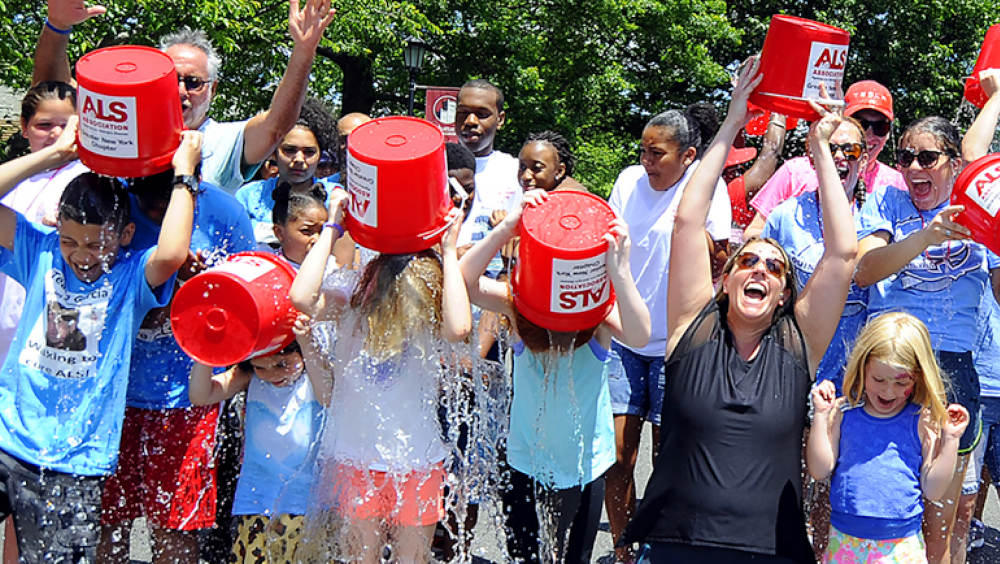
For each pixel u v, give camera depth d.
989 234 3.34
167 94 3.06
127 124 3.02
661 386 4.26
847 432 3.32
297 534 3.38
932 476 3.20
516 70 19.03
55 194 3.74
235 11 12.49
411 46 16.16
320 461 3.31
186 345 3.16
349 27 15.59
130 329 3.21
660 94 24.36
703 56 21.91
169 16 11.55
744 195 5.45
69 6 4.21
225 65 14.88
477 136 5.18
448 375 3.37
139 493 3.53
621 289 3.20
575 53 20.41
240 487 3.46
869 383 3.24
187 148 3.18
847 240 3.07
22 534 3.14
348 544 3.31
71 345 3.19
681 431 3.03
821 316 3.11
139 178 3.34
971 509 4.10
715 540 2.90
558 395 3.45
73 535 3.13
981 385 4.20
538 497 3.55
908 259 3.64
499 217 4.55
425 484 3.23
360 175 3.00
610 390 4.26
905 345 3.16
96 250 3.15
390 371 3.20
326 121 4.79
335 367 3.28
